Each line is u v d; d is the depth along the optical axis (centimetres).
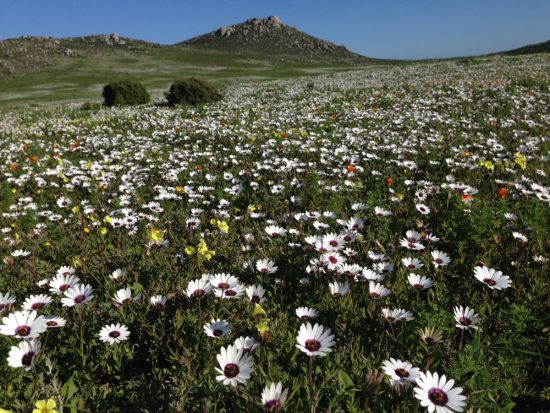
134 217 602
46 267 457
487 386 229
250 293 318
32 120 2347
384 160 849
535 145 874
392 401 216
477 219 441
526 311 287
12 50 10088
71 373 271
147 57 11350
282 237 490
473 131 1108
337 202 598
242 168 890
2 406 223
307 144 1056
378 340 285
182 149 1162
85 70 8488
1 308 286
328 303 326
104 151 1239
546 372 267
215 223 528
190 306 319
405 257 416
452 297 352
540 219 446
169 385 254
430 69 3653
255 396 205
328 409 210
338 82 3216
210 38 19525
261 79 5503
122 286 377
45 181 876
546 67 2780
